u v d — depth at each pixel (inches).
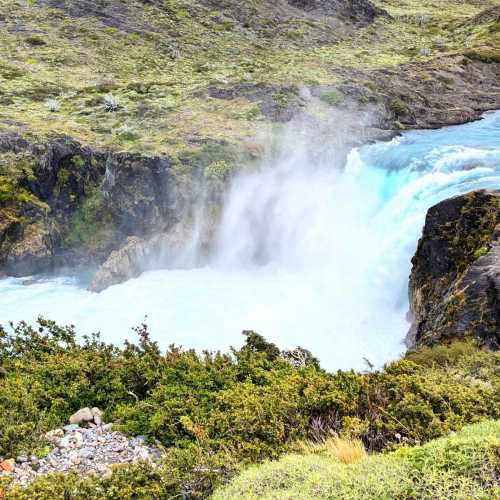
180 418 313.3
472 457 207.2
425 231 685.3
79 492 245.8
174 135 1180.5
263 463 255.3
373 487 203.5
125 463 284.7
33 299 905.5
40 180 1061.1
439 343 510.3
